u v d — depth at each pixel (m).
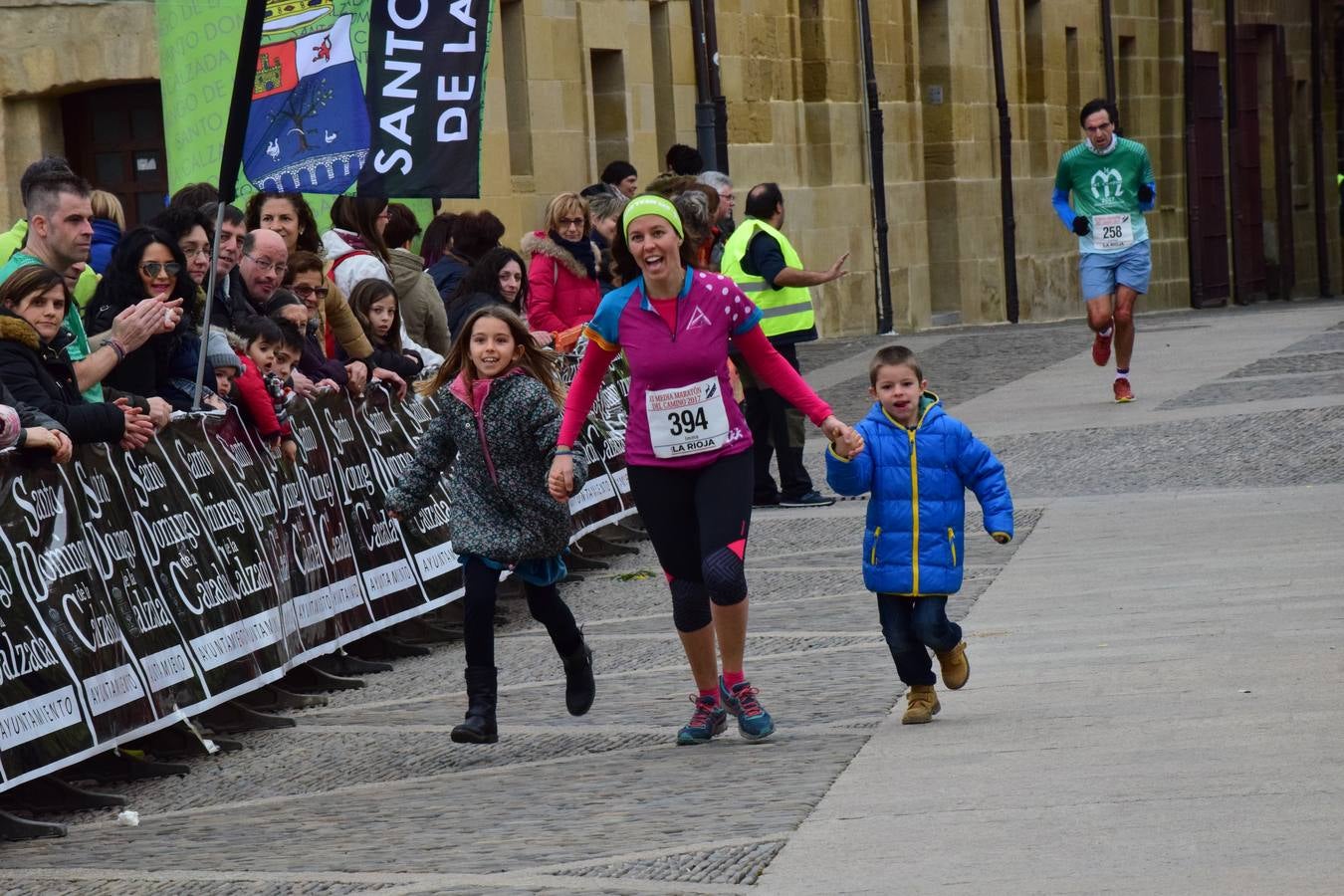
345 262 30.81
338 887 14.49
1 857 16.88
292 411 24.53
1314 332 57.12
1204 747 16.25
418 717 22.05
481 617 19.47
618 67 62.00
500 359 19.66
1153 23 106.25
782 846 14.38
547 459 19.58
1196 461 34.44
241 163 26.78
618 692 22.08
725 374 18.61
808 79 76.62
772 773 17.06
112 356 20.97
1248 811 14.14
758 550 31.42
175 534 21.00
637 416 18.73
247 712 22.17
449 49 27.58
